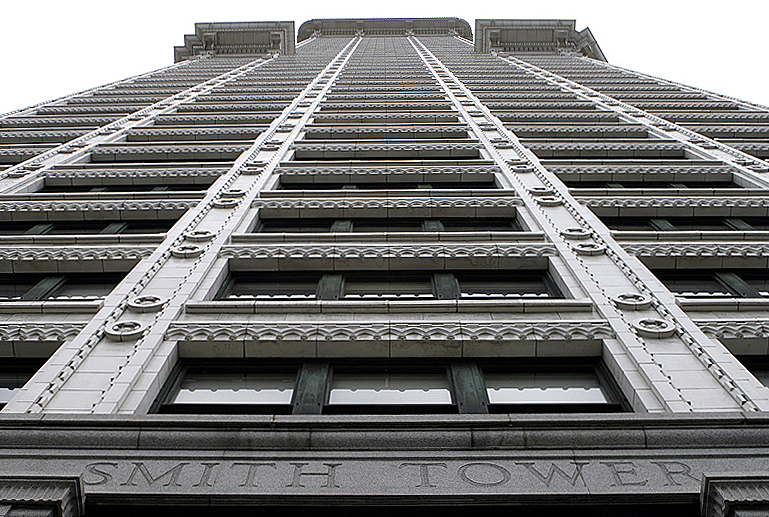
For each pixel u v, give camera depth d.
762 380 9.02
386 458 6.33
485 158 21.62
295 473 6.14
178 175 19.53
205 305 10.21
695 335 8.90
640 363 8.27
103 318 9.51
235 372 9.24
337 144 23.52
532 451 6.42
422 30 104.44
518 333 9.40
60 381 7.73
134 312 9.88
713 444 6.43
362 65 57.16
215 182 18.36
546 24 73.25
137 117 31.00
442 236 13.60
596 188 18.78
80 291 12.07
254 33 74.19
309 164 20.61
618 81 46.59
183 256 12.31
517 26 73.19
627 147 23.14
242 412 8.29
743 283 12.32
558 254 12.63
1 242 13.32
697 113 31.73
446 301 10.45
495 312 10.29
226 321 9.79
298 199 16.75
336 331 9.51
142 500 5.87
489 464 6.25
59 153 22.77
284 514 5.99
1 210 16.02
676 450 6.39
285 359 9.43
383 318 10.12
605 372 8.97
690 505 5.91
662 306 9.93
